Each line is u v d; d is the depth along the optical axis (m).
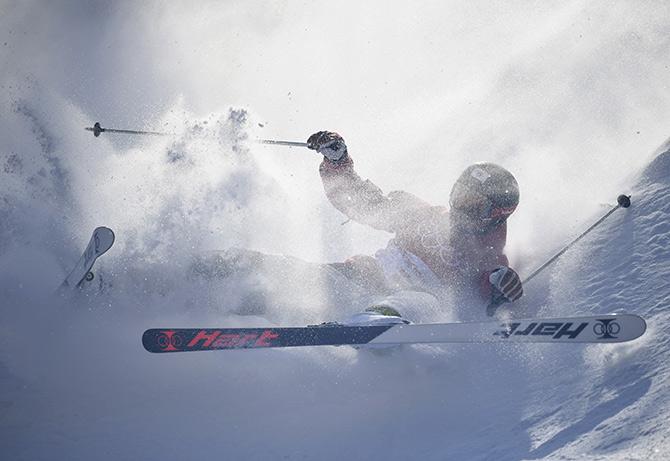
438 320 13.38
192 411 12.02
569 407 10.19
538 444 9.66
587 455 8.98
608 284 12.66
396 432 10.98
